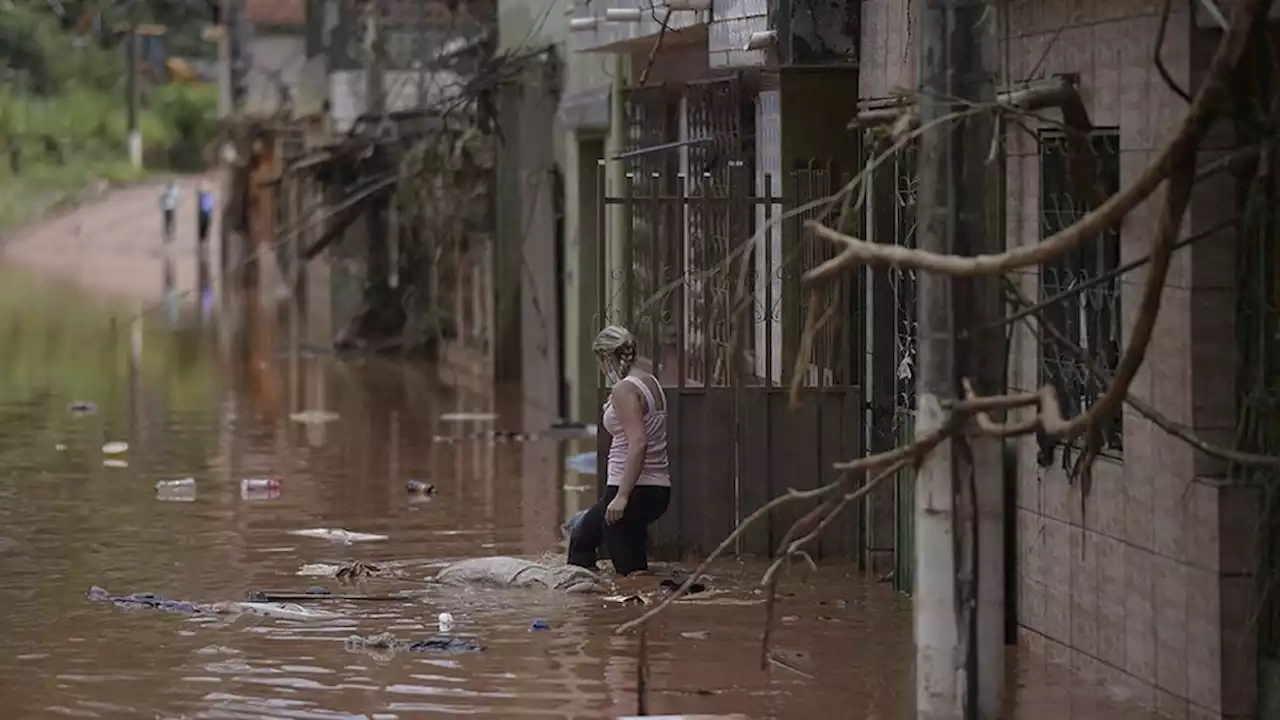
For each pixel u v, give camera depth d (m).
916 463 21.95
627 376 33.44
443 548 37.03
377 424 57.88
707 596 32.31
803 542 22.94
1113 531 25.75
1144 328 20.47
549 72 62.66
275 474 47.28
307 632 29.59
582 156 58.25
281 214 124.44
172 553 36.41
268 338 90.00
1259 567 22.94
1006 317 22.20
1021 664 27.61
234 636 29.34
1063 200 27.03
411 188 74.81
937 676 22.45
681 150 46.84
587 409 58.22
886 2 33.50
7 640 29.08
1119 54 25.06
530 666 27.39
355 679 26.67
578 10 56.16
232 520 40.25
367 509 41.81
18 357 78.88
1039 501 28.14
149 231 177.75
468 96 62.56
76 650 28.41
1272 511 22.91
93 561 35.59
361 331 84.00
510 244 68.62
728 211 36.00
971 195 21.83
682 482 35.84
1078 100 25.17
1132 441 25.12
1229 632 23.14
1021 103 25.34
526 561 33.62
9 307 107.38
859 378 35.75
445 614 30.44
